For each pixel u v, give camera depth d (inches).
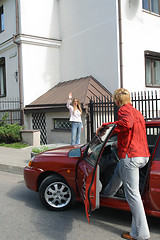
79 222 147.2
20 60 475.5
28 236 132.5
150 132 158.2
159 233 131.2
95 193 119.6
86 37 457.1
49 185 162.7
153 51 450.0
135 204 118.9
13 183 228.1
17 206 173.8
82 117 376.5
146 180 126.7
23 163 277.7
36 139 407.8
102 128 130.3
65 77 509.7
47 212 162.4
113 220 148.6
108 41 415.5
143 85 433.7
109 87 417.7
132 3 415.2
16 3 469.4
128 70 411.5
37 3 484.7
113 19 404.8
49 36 501.4
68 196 161.6
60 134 415.8
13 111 463.5
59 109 394.3
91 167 128.1
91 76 446.6
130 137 121.1
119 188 147.7
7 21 517.0
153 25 451.5
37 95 488.7
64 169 157.2
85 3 454.9
